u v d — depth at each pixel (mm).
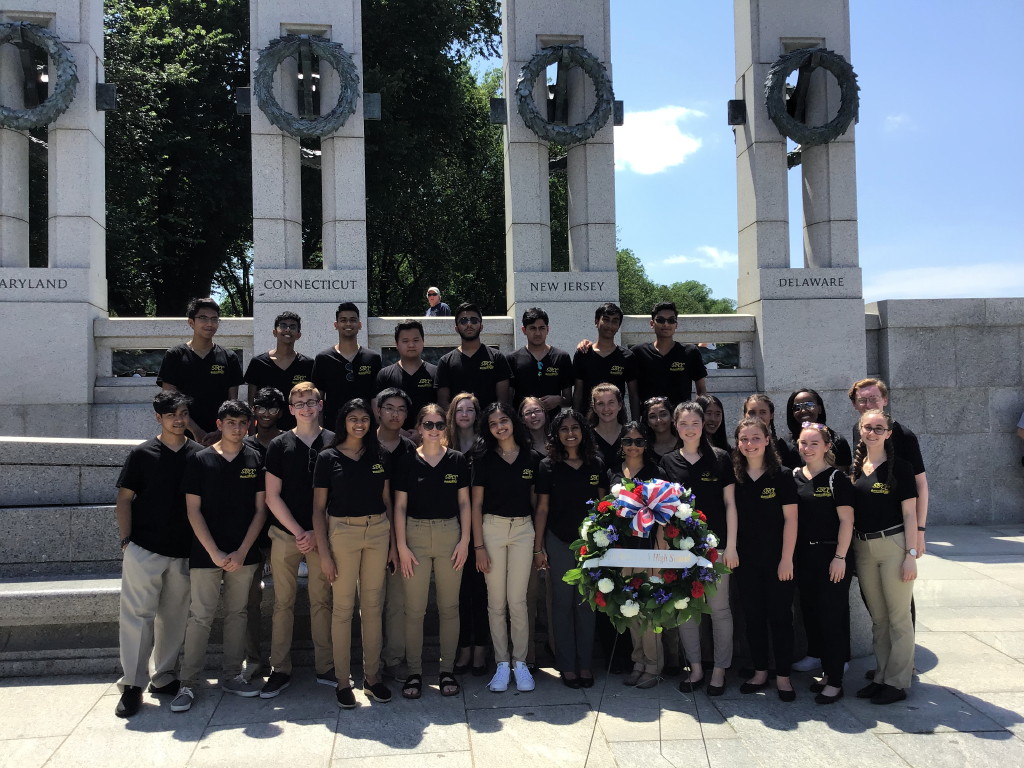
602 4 10711
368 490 5203
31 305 9516
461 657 5750
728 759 4340
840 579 5129
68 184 9828
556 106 10680
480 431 5605
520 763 4301
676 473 5453
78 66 9969
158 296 22000
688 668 5746
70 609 5574
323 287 10016
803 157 11289
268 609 5883
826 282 10664
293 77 10312
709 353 10891
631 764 4285
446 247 26422
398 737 4629
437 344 10320
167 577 5246
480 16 24016
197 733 4691
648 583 4777
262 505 5395
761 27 10820
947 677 5523
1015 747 4461
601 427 5984
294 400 5367
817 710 4996
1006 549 9211
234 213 19828
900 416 10820
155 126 17406
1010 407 10938
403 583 5539
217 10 19000
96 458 6363
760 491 5293
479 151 26188
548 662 5953
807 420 5961
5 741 4590
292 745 4527
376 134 19172
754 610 5301
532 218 10531
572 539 5457
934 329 10898
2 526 6145
